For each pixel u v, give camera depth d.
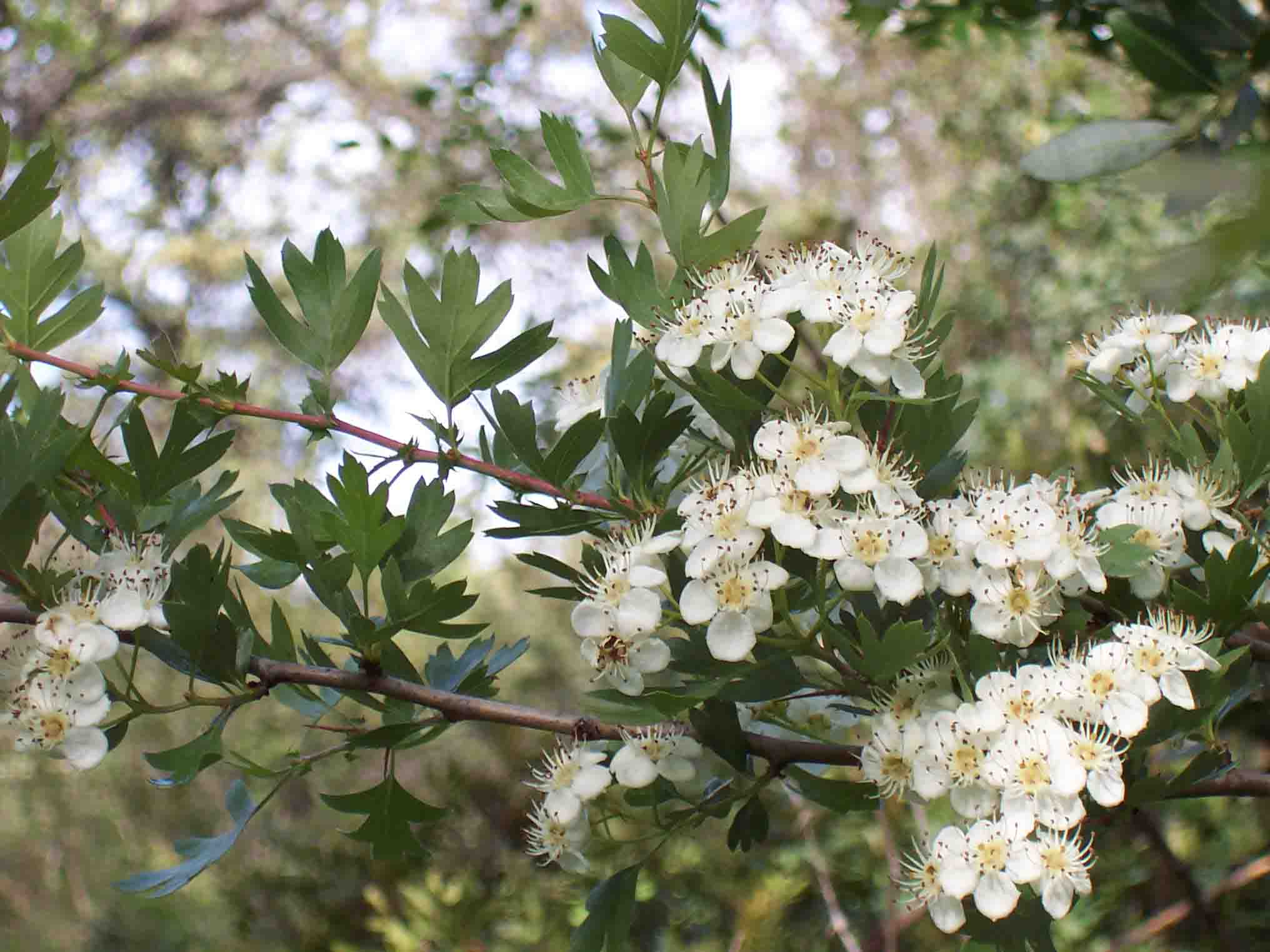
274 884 0.74
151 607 0.28
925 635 0.25
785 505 0.26
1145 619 0.28
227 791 0.30
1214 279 0.15
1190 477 0.28
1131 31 0.36
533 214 0.30
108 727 0.28
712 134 0.30
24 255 0.31
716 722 0.28
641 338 0.30
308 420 0.30
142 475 0.29
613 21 0.29
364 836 0.30
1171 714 0.26
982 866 0.25
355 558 0.28
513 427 0.29
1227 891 0.48
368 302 0.30
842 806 0.28
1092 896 0.50
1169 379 0.29
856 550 0.26
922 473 0.28
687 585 0.27
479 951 0.58
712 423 0.31
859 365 0.27
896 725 0.27
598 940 0.29
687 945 0.57
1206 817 0.56
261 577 0.30
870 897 0.57
